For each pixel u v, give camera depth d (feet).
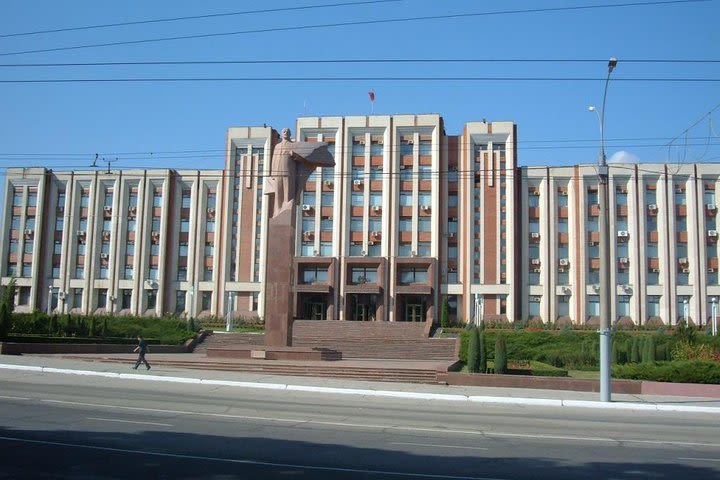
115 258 216.95
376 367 89.76
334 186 208.74
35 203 223.30
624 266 200.75
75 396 56.39
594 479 29.86
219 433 39.45
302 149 109.60
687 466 33.76
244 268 210.18
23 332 131.03
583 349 118.11
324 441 37.86
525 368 102.17
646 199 203.00
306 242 207.41
